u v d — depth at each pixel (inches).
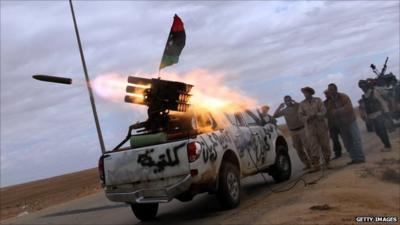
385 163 477.1
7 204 1050.1
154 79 362.9
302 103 502.6
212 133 368.5
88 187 1045.8
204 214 378.6
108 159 364.8
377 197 348.8
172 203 480.4
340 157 594.6
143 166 350.0
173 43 378.3
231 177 372.5
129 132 381.7
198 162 338.6
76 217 503.2
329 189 376.8
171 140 354.6
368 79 587.5
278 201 371.9
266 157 445.4
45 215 579.5
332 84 506.3
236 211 362.9
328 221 287.0
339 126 511.5
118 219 436.5
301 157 534.9
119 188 362.3
